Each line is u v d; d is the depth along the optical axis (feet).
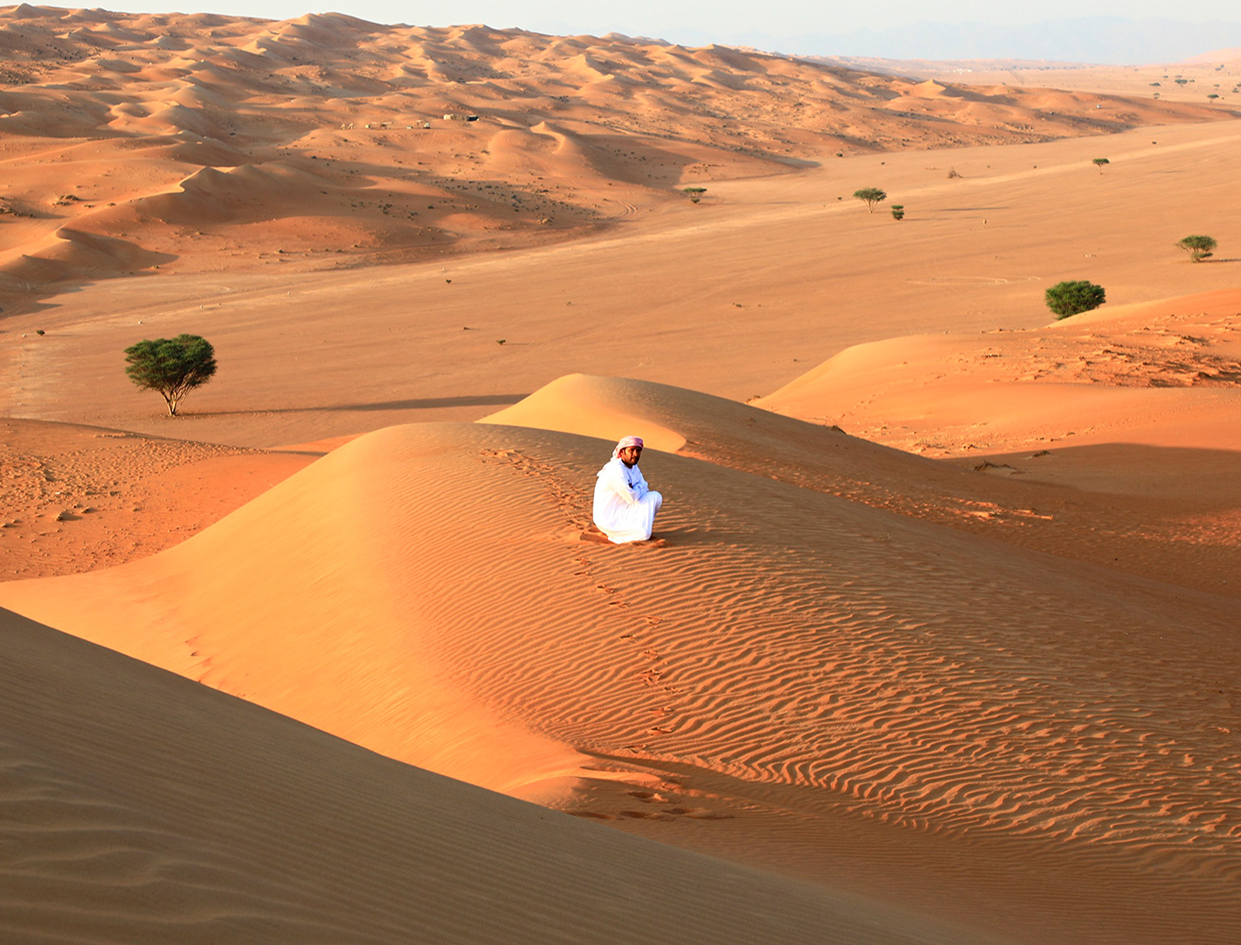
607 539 41.29
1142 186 470.80
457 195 474.08
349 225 397.39
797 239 384.27
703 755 27.07
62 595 58.65
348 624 39.22
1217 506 72.18
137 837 8.64
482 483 49.03
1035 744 28.17
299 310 283.59
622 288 305.12
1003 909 18.52
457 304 288.71
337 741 18.40
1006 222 393.50
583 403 86.07
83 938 6.81
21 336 252.01
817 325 249.34
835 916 15.21
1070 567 52.65
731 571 38.60
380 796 13.79
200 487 96.48
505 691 31.55
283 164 512.22
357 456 57.98
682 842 20.04
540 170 580.30
